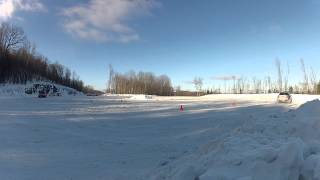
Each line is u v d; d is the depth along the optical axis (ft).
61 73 438.81
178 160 31.48
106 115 103.40
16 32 367.45
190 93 487.20
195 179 22.38
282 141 24.08
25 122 80.23
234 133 30.53
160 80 481.46
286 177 18.13
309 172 17.70
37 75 388.78
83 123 82.43
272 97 253.24
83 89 468.34
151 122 87.04
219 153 24.21
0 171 36.09
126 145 53.16
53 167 38.34
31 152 47.16
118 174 33.76
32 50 394.52
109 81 460.14
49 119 88.48
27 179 33.17
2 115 94.79
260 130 28.86
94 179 32.60
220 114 109.60
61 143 54.80
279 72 314.76
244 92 380.58
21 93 296.30
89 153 46.75
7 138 58.18
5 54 345.51
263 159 20.13
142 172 33.22
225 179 19.52
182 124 82.48
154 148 49.16
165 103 183.93
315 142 21.03
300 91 298.76
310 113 29.76
